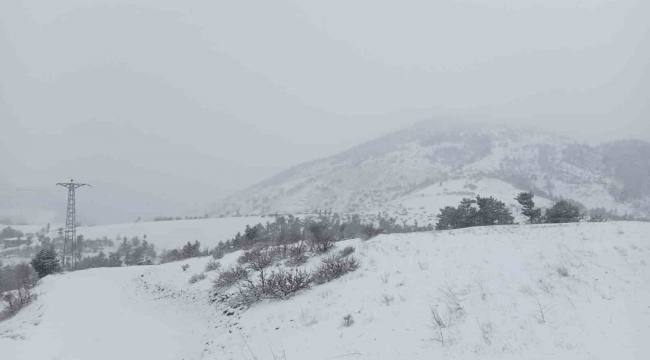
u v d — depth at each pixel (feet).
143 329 38.63
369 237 52.47
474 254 31.63
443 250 35.01
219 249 72.54
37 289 61.93
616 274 21.67
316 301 29.76
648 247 26.11
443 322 19.61
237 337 28.78
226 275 44.62
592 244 29.12
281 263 45.65
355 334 21.16
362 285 29.76
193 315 40.55
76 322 40.45
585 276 22.20
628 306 17.29
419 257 33.99
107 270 75.46
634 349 13.76
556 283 21.83
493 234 39.70
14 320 45.42
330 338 21.68
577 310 17.85
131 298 53.62
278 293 34.58
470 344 16.75
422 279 27.63
